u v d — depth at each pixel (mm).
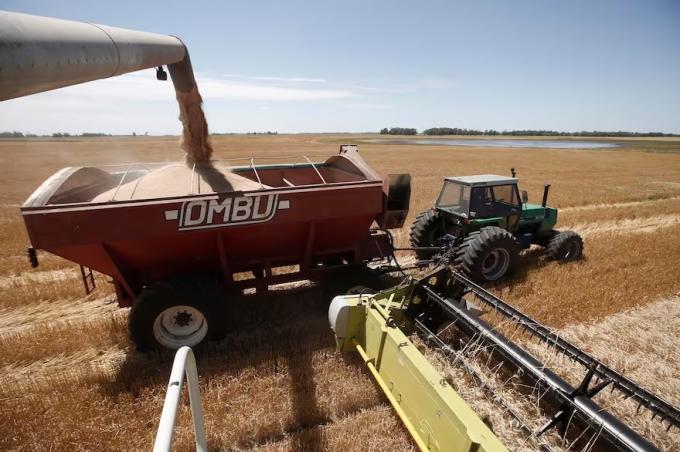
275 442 3572
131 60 2477
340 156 6859
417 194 17094
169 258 4754
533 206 8578
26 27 1439
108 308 6352
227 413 3816
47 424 3701
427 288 4590
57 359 4910
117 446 3490
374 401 4020
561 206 15008
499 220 7410
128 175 6031
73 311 6258
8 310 6285
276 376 4309
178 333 4906
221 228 4551
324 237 5461
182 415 3756
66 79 1725
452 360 4340
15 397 4098
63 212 3869
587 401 3135
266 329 5477
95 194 5156
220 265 5137
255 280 5504
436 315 4797
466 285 4613
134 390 4219
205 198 4395
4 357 4852
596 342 5270
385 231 6305
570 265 7855
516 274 7301
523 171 28438
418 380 3129
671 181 22391
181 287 4586
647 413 3857
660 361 4875
